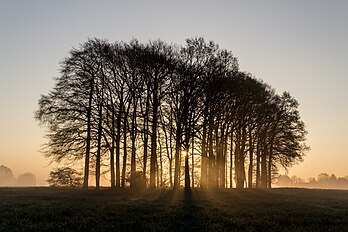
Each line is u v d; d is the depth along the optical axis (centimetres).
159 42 4738
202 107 4828
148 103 4750
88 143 4709
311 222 2242
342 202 3884
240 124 5884
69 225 1933
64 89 4653
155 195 3797
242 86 5212
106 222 2030
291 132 6612
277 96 6519
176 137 4825
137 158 5381
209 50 4778
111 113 4781
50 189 4862
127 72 4662
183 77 4669
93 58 4638
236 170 6275
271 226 2056
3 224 1898
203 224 2041
